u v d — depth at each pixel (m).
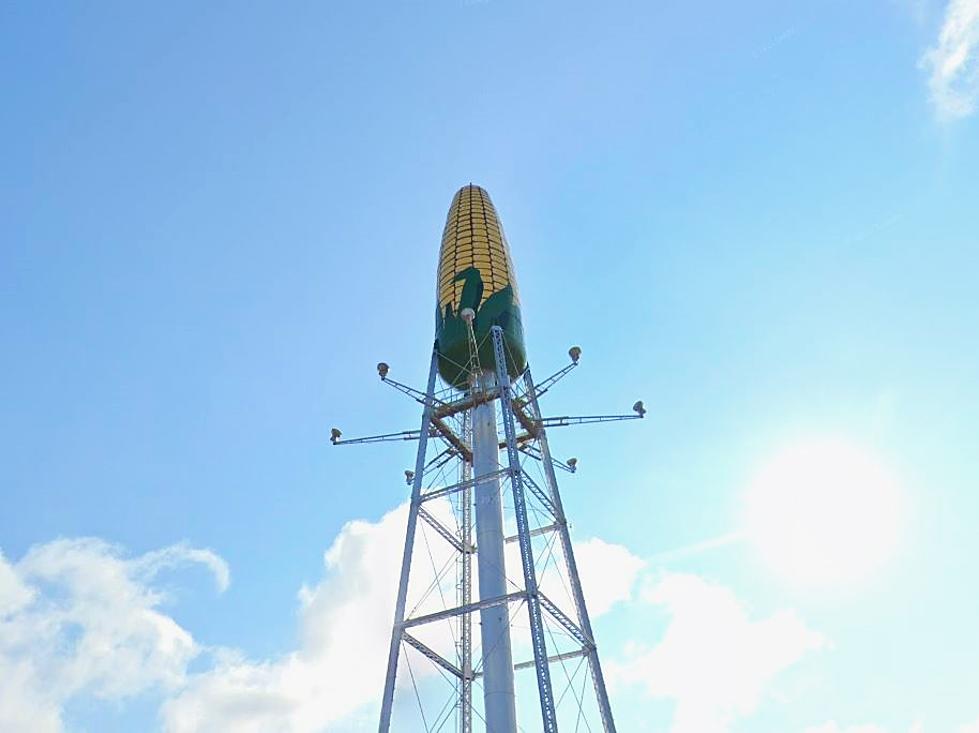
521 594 39.62
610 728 39.84
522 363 53.56
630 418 52.62
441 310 55.69
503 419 46.56
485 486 48.59
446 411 51.69
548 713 35.91
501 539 47.16
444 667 44.31
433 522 49.09
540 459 51.81
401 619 41.38
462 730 46.25
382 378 49.97
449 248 58.94
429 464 49.62
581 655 44.22
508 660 43.47
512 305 54.66
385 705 38.38
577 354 53.72
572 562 46.94
